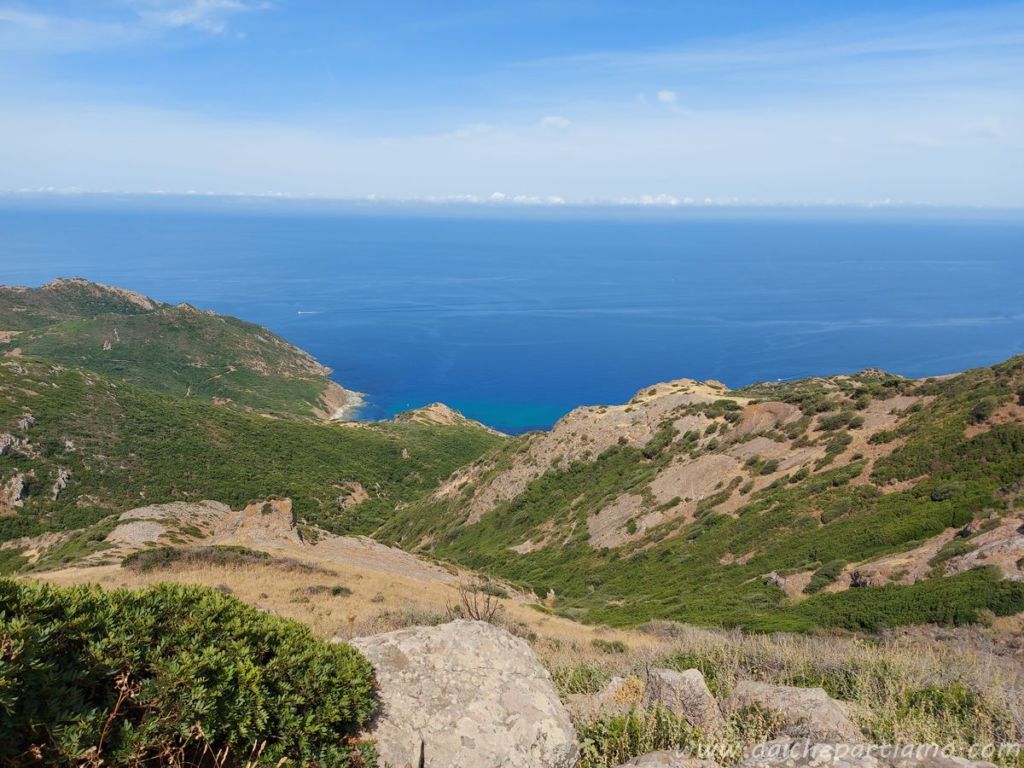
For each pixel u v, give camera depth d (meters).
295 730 4.13
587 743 5.23
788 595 25.72
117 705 3.47
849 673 7.59
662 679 6.24
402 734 4.61
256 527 31.06
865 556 27.05
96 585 4.22
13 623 3.32
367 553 31.80
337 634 11.97
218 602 4.52
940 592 19.33
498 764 4.57
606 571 39.09
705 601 26.81
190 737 3.63
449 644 5.44
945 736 5.56
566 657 9.72
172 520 41.81
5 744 3.22
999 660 10.54
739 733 5.54
